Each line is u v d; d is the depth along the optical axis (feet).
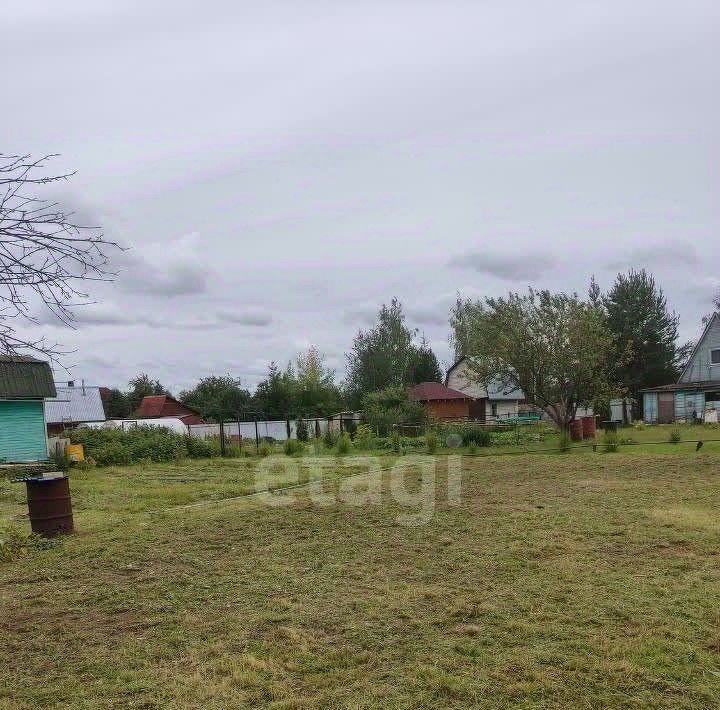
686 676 11.44
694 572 17.67
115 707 11.23
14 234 11.46
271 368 135.95
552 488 35.06
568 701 10.70
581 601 15.60
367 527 26.02
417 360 175.42
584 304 70.64
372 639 13.73
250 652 13.33
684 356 135.13
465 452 62.18
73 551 24.06
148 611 16.43
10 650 14.17
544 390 70.69
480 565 19.30
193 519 29.76
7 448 65.72
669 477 37.60
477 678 11.64
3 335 11.83
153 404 152.05
